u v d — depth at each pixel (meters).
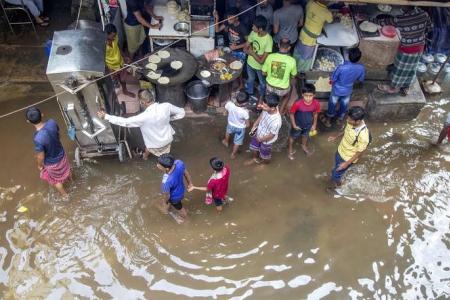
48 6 8.93
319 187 6.72
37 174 6.68
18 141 7.06
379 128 7.51
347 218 6.39
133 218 6.26
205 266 5.86
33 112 5.43
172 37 7.38
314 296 5.65
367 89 7.70
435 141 7.32
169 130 6.26
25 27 8.61
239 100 6.13
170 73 7.02
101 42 5.92
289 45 6.56
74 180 6.60
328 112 7.23
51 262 5.82
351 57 6.49
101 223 6.20
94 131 6.31
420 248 6.12
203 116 7.51
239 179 6.77
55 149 5.77
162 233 6.13
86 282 5.67
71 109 5.84
